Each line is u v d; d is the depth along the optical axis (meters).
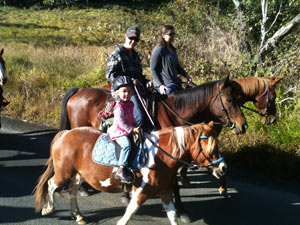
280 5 8.52
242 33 8.46
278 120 5.98
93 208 4.13
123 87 3.15
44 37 17.09
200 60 8.09
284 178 4.99
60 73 10.41
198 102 4.03
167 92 4.25
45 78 9.76
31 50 13.02
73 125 4.63
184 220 3.82
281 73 7.00
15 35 17.39
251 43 8.72
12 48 13.39
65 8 29.22
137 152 3.22
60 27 20.53
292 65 6.96
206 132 3.14
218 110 4.02
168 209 3.28
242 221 3.89
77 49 13.02
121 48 3.95
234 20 8.86
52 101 8.35
